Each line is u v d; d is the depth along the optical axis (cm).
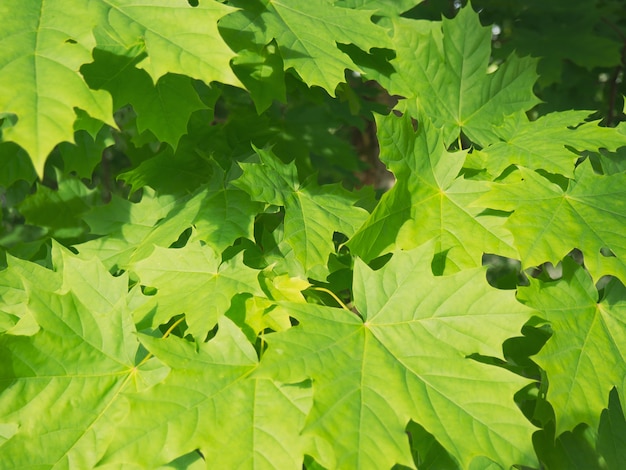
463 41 46
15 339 28
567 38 82
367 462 25
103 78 37
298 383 28
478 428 27
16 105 26
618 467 37
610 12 91
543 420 35
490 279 101
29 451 28
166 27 32
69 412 29
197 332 30
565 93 92
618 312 35
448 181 38
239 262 35
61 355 30
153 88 38
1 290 37
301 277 39
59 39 28
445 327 30
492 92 46
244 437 27
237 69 43
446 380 29
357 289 31
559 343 33
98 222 45
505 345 40
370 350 29
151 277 35
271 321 33
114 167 119
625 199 35
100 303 34
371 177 106
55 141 25
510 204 35
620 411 38
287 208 37
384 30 43
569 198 35
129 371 30
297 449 26
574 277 36
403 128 37
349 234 38
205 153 48
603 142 39
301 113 74
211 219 38
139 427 26
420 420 27
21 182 63
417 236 36
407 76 44
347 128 109
